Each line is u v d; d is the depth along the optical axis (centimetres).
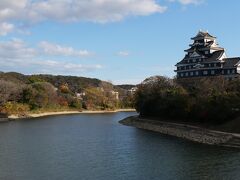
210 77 11831
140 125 11294
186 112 9956
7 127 10656
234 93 8956
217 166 5347
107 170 5172
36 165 5453
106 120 13962
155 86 12650
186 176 4841
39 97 17138
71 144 7406
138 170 5166
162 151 6569
